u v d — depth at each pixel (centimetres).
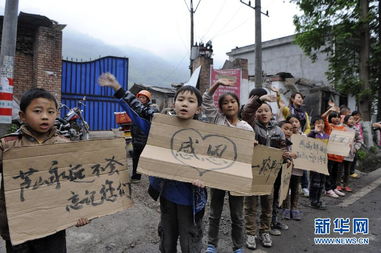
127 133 679
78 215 195
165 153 220
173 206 229
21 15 815
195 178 214
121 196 217
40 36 838
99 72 1045
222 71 970
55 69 865
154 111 240
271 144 340
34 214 179
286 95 1330
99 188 207
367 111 1130
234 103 296
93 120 1038
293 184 414
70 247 292
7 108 484
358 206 499
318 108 1547
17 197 175
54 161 190
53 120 191
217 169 219
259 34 927
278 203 365
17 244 170
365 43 1147
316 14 1183
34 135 193
